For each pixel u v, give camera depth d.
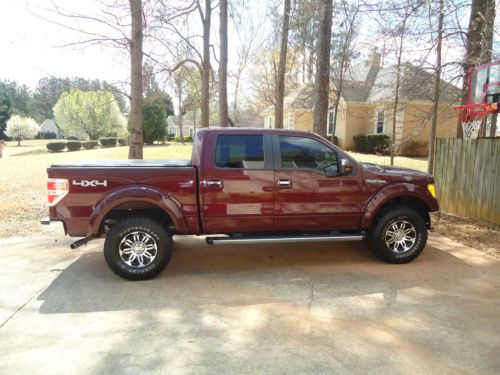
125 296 3.79
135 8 7.57
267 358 2.70
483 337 2.99
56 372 2.54
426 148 20.38
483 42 7.52
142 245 4.19
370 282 4.15
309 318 3.31
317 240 4.52
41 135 70.81
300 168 4.48
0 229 6.45
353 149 22.98
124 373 2.53
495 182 6.44
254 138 4.41
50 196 4.01
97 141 39.72
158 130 42.94
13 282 4.14
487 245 5.52
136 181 4.12
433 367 2.59
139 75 7.86
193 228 4.32
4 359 2.69
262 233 4.61
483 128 7.75
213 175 4.27
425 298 3.73
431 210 4.80
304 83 23.86
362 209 4.61
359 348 2.83
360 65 24.94
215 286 4.05
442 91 8.62
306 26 11.37
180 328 3.14
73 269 4.56
